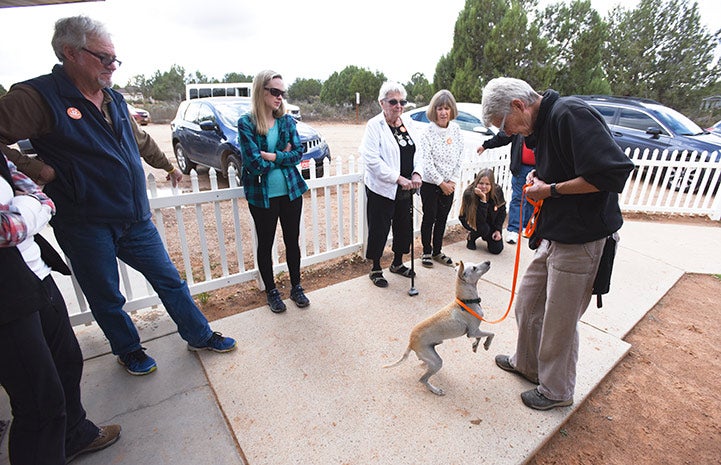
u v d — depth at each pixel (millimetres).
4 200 1333
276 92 2697
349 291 3527
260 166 2717
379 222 3402
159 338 2832
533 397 2260
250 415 2168
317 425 2111
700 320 3318
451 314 2244
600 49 15844
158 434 2043
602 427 2232
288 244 3150
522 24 14844
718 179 5910
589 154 1646
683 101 19328
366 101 27922
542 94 1944
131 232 2256
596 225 1821
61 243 2098
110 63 1874
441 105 3582
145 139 2574
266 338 2834
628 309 3385
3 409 2188
